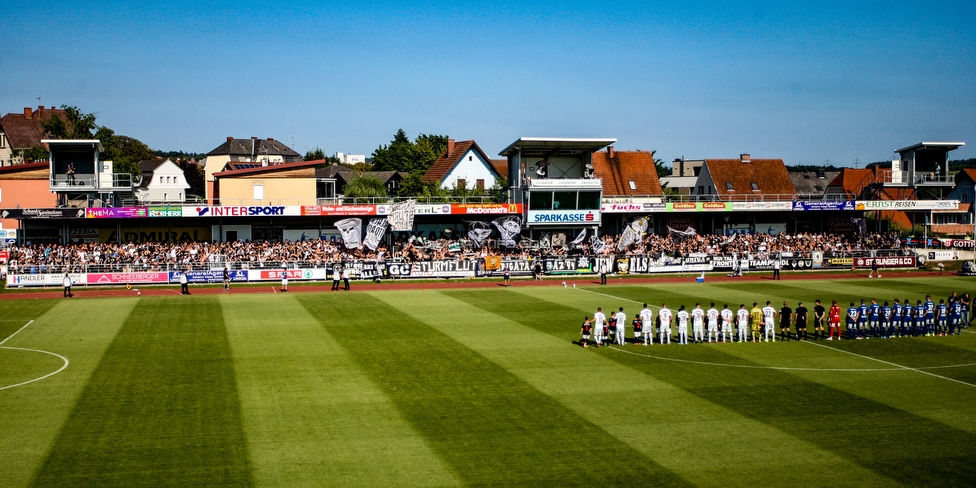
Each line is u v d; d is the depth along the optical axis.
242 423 25.30
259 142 164.12
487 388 29.97
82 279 62.56
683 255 76.12
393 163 139.38
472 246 77.44
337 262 67.81
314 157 170.12
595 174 99.06
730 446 23.77
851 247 83.88
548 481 20.80
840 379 32.56
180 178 129.62
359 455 22.50
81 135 117.00
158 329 41.69
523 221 79.19
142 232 75.81
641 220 78.44
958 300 44.78
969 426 26.14
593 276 72.44
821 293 60.06
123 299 54.25
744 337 40.91
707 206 83.19
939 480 21.33
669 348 38.50
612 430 25.06
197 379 30.80
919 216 112.56
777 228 90.88
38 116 136.38
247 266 66.12
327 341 38.75
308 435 24.17
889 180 106.69
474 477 20.98
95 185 74.94
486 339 39.88
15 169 79.56
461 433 24.56
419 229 80.56
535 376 32.03
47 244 71.94
